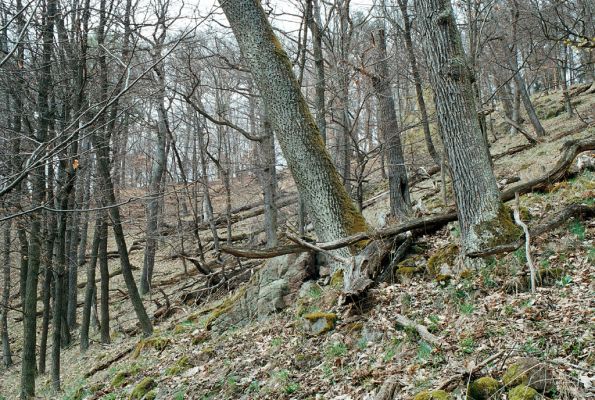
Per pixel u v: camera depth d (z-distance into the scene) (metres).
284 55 9.48
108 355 13.46
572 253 6.60
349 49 14.46
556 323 5.13
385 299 7.30
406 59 14.75
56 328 13.17
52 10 7.25
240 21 9.39
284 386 6.32
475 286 6.65
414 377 5.11
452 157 7.36
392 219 12.73
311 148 9.27
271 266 10.88
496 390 4.29
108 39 9.08
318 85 13.35
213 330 10.50
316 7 14.47
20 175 3.43
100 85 9.88
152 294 19.70
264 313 9.93
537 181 9.16
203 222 23.66
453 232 8.61
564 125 22.44
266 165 15.31
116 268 24.53
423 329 5.92
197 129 18.77
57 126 11.40
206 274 16.72
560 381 4.10
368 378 5.60
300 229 14.04
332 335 7.06
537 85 36.12
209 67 16.70
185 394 7.45
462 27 14.04
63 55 9.68
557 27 9.24
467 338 5.41
